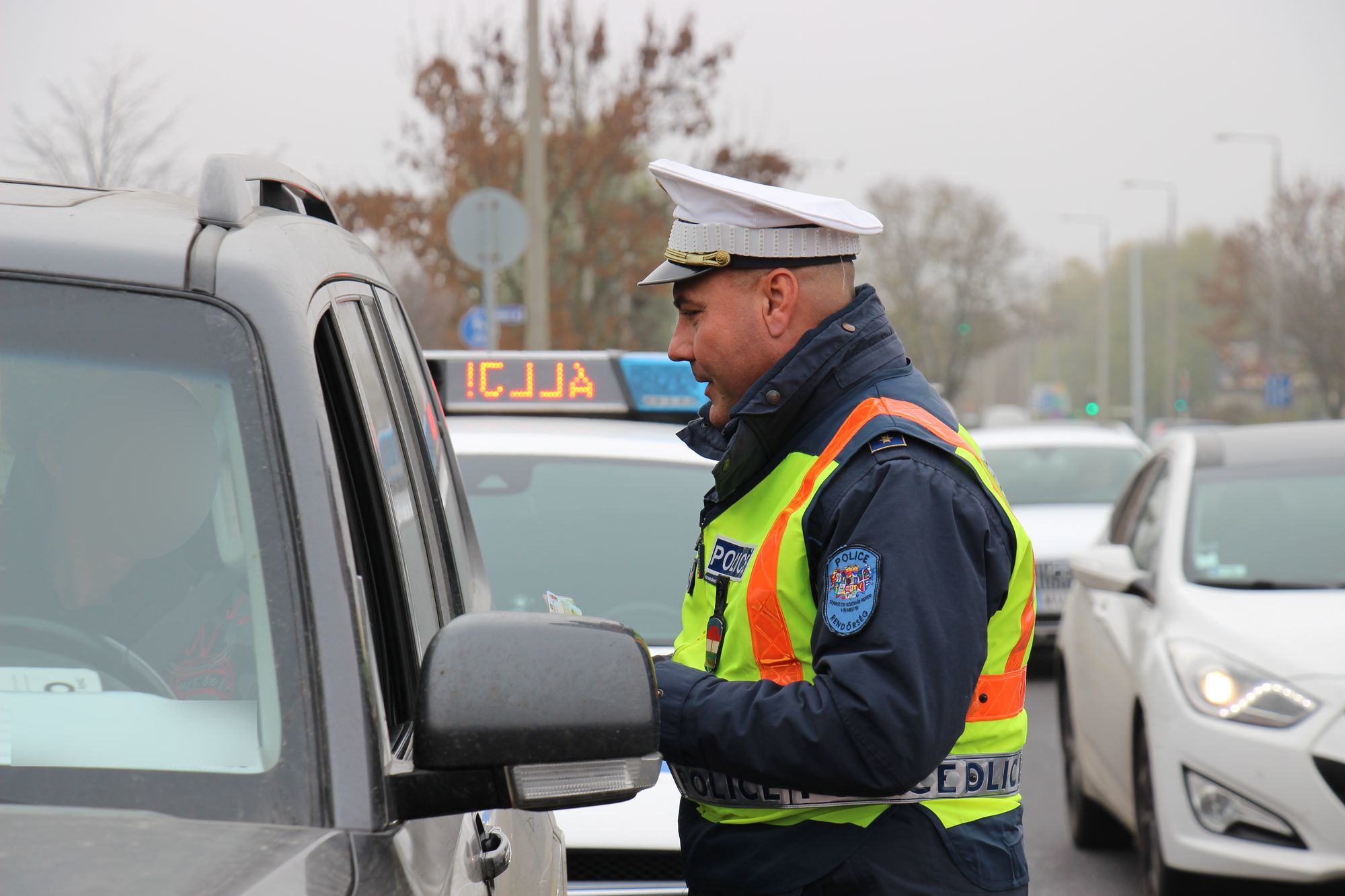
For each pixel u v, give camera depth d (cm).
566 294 3381
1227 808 741
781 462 369
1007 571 352
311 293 274
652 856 532
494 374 764
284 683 243
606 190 3444
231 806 236
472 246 1919
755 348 376
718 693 348
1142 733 840
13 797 236
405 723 294
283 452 251
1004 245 11475
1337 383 6931
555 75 3400
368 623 254
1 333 258
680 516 673
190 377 255
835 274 378
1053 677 1623
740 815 369
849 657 335
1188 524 909
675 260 379
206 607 249
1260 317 7694
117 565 253
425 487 396
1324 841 714
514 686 242
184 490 253
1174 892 771
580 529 666
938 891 354
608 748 245
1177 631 816
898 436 351
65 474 255
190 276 259
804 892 359
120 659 248
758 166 3509
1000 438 1964
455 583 411
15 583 253
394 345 398
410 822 255
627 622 636
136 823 229
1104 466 1894
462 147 3312
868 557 338
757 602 361
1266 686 746
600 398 762
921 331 11494
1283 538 880
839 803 358
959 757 357
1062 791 1147
